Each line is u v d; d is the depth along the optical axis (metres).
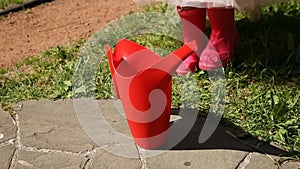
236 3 2.05
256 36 2.42
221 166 1.87
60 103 2.13
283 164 1.88
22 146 1.96
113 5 2.74
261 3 2.16
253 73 2.22
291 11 2.54
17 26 2.61
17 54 2.42
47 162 1.91
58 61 2.34
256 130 1.99
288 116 2.03
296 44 2.36
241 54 2.31
